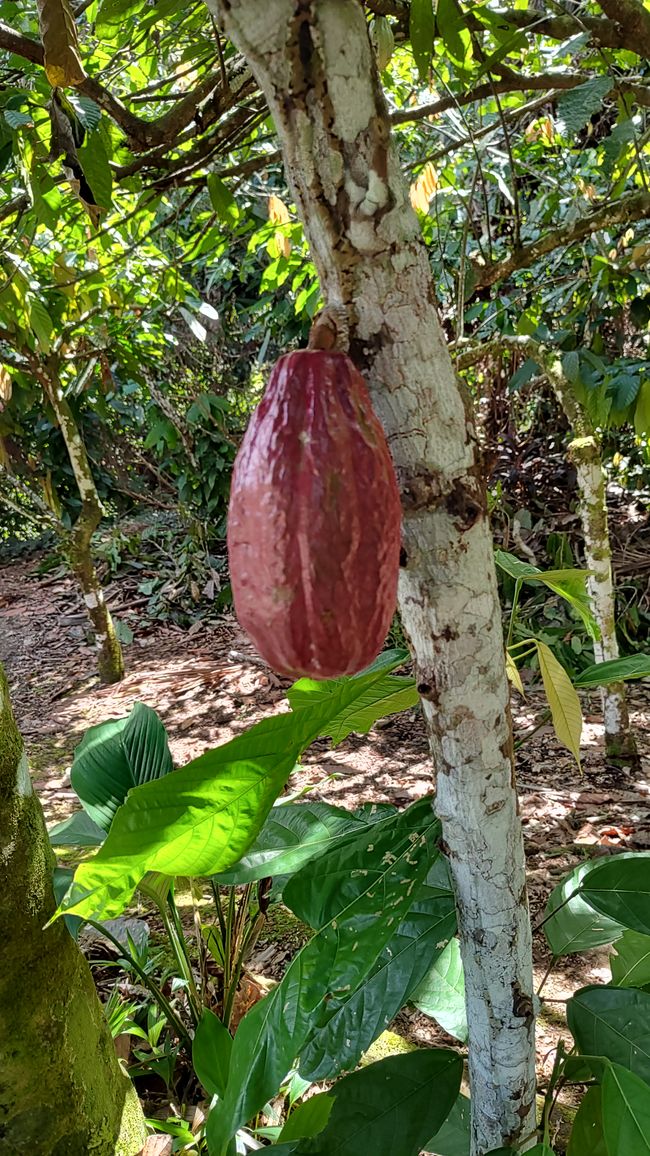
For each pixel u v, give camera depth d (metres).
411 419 0.82
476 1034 1.10
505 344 3.77
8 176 2.76
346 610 0.71
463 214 4.94
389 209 0.76
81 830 2.17
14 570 9.09
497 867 1.00
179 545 8.45
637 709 4.60
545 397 6.46
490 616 0.91
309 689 1.16
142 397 8.66
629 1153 1.02
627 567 5.73
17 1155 1.43
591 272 3.89
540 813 3.68
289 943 2.89
